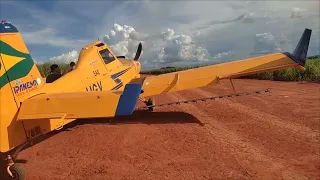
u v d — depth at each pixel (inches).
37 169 220.8
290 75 709.3
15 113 213.3
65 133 316.8
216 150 235.8
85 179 198.2
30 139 225.8
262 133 274.2
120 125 334.6
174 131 297.6
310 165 197.9
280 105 391.5
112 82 360.8
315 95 452.1
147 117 370.0
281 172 189.5
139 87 194.4
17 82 219.6
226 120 331.6
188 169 202.8
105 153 245.9
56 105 209.2
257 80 746.8
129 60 474.9
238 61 362.9
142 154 237.8
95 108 194.7
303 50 327.3
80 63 324.8
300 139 251.1
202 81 341.1
